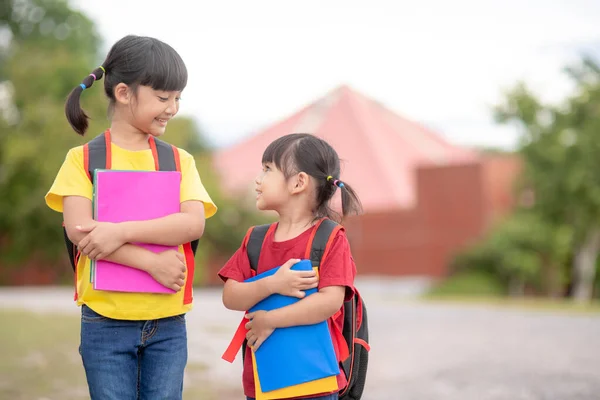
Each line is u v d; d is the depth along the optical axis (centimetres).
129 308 301
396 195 3139
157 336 309
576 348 877
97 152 311
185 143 3033
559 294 2862
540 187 2836
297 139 319
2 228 3038
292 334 296
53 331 926
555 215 2841
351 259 311
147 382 310
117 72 311
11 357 721
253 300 301
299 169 312
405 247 3061
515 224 2836
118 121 318
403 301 1828
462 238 2970
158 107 311
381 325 1148
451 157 3684
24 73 3005
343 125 3484
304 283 295
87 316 305
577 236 2828
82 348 307
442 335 1012
